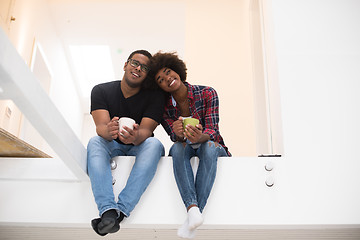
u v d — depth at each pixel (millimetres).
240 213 1683
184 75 2002
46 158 1775
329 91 1965
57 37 5324
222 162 1777
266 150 2771
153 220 1664
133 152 1833
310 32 2119
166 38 5461
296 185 1741
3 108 3275
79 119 7012
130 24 5145
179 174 1673
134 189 1604
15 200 1709
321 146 1834
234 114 3398
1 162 1757
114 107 1891
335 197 1720
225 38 3844
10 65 1049
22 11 3783
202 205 1645
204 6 4043
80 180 1740
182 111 1988
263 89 2986
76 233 1916
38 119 1242
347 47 2074
